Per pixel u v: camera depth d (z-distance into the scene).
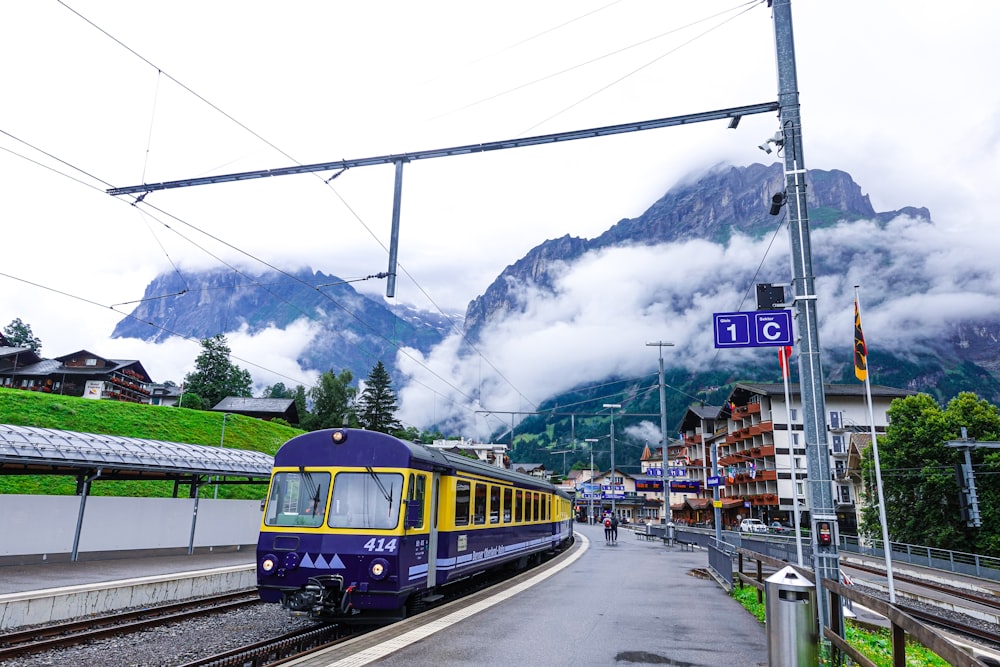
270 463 27.36
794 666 5.52
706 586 16.78
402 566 10.72
